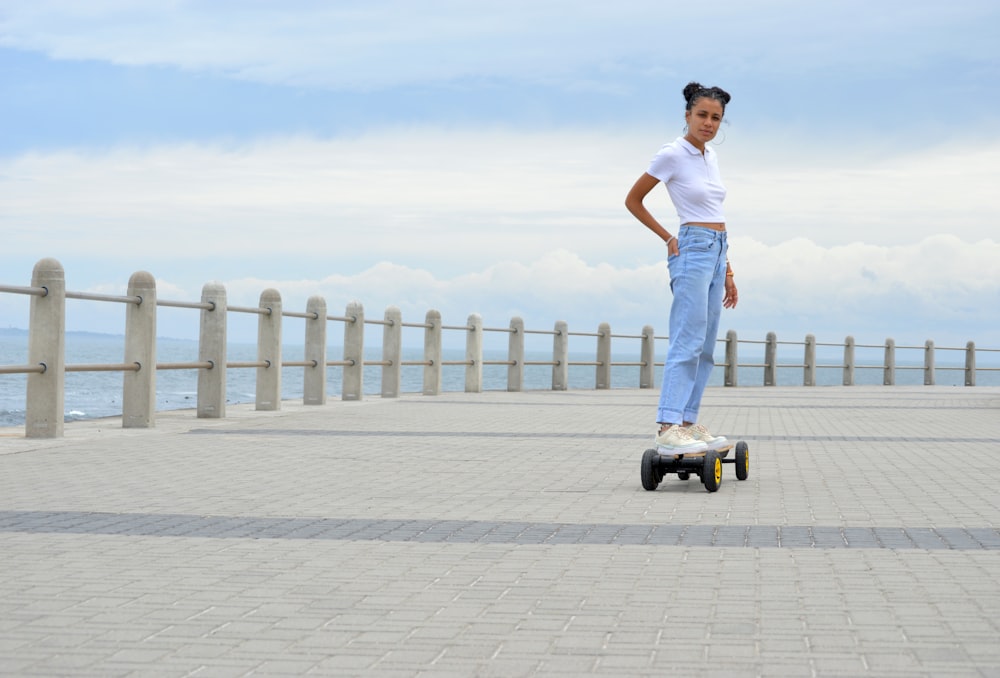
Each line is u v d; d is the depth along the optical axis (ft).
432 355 64.54
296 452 31.40
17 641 12.24
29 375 33.58
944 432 40.27
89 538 18.24
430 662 11.50
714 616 13.29
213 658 11.63
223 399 42.63
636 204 25.90
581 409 51.57
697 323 25.08
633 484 25.27
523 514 20.92
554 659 11.58
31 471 26.78
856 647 11.98
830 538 18.40
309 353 51.80
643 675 11.04
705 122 25.44
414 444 33.91
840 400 65.62
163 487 24.26
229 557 16.74
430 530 19.13
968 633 12.53
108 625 12.89
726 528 19.38
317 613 13.46
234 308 43.73
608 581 15.16
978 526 19.60
